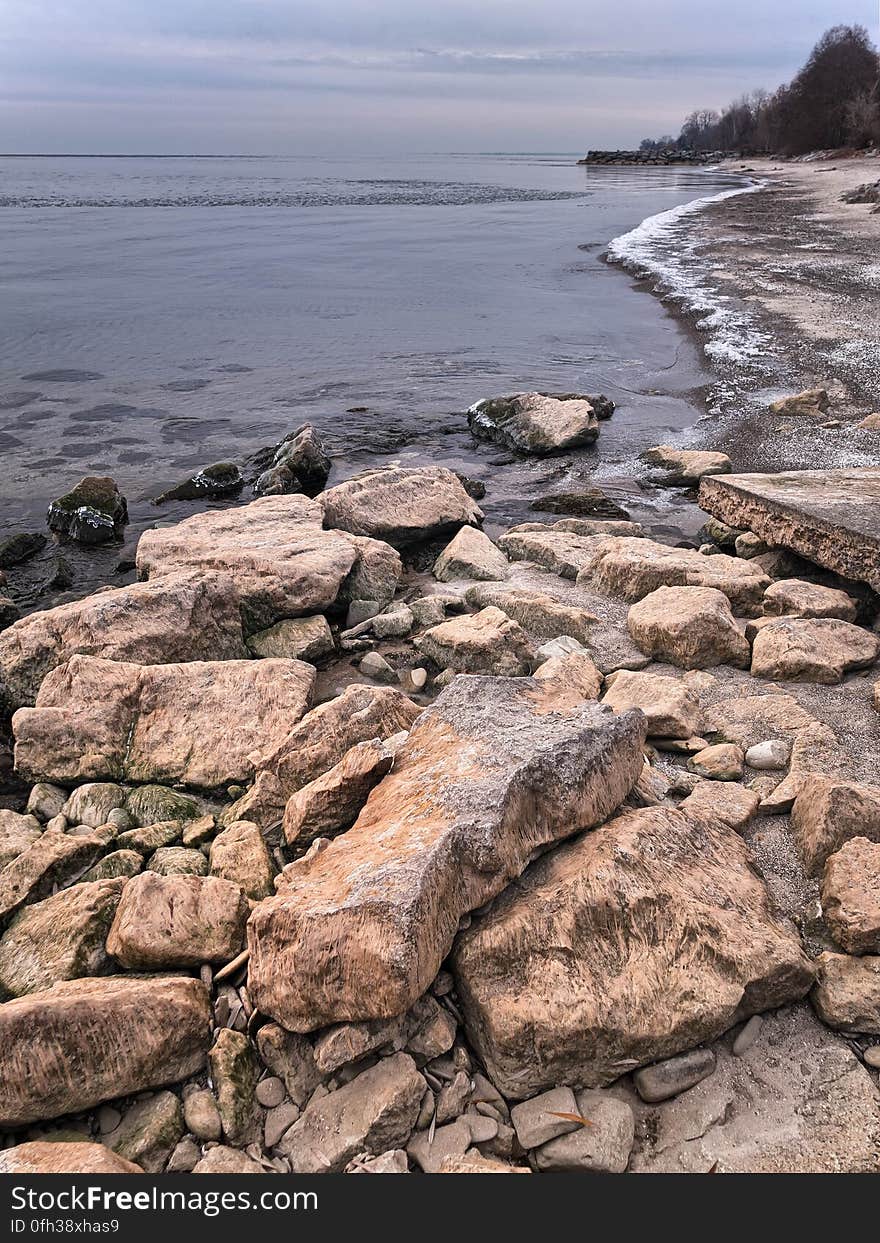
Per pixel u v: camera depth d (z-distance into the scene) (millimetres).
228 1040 3439
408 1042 3342
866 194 42188
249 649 6766
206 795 5203
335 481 11812
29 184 82000
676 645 6188
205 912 3883
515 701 4629
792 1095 3279
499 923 3527
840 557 6957
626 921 3523
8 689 6141
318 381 16453
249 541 7797
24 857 4383
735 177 76938
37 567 9266
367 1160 3066
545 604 6953
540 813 3848
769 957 3502
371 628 7188
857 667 5945
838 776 4766
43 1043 3217
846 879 3826
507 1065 3258
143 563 7637
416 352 18562
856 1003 3463
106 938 3924
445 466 12367
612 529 9398
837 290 21828
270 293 25125
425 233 39906
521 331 20281
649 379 16219
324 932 3314
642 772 4711
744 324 19188
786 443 12211
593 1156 3076
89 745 5375
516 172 115562
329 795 4402
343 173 117500
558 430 12680
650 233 36719
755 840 4395
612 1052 3277
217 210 52000
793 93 95312
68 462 12273
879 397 13719
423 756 4328
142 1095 3377
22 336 19438
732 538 8961
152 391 15750
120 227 41594
